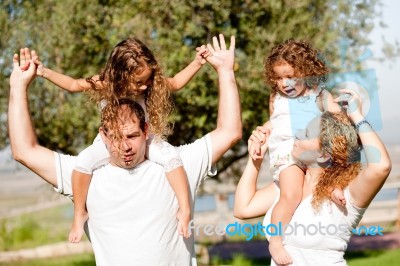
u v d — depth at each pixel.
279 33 8.76
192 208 3.35
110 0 8.96
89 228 3.30
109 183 3.19
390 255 12.16
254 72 8.58
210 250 13.98
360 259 11.87
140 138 3.12
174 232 3.21
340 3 9.19
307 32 8.81
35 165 3.34
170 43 8.45
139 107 3.16
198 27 8.59
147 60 3.64
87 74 8.93
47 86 9.52
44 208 21.84
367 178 2.97
